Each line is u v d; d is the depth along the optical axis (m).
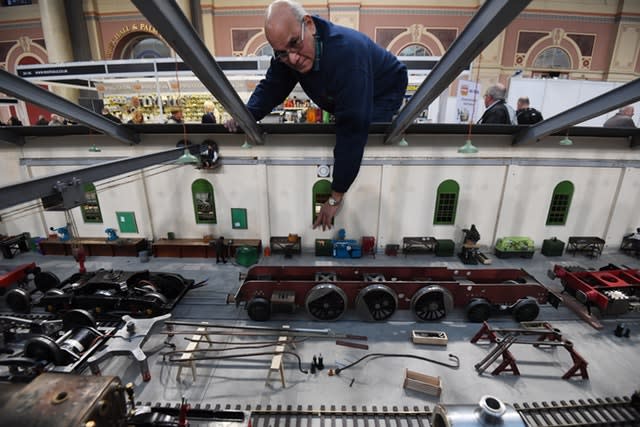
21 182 4.02
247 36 17.94
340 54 3.41
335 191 3.62
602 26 17.72
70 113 7.77
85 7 17.69
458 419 3.17
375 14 17.39
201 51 4.54
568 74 18.45
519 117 9.95
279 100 5.75
